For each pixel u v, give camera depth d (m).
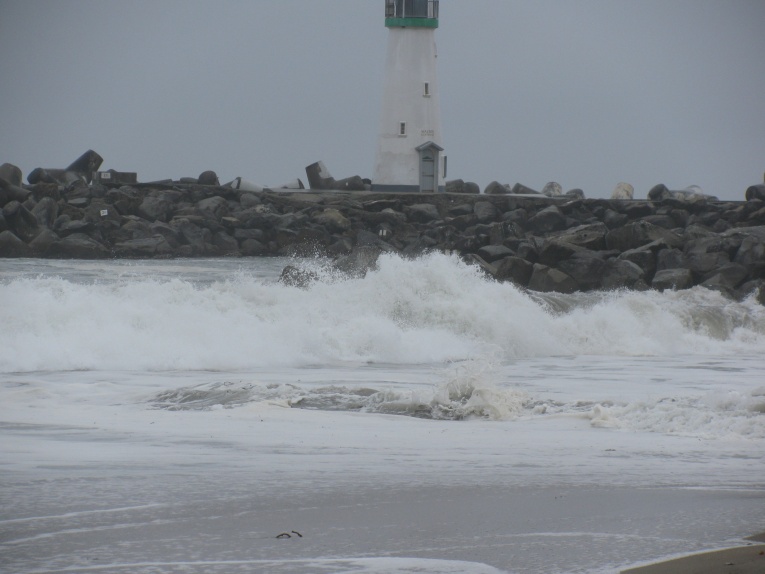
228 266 154.00
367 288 78.25
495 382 49.28
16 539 22.56
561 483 29.05
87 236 169.75
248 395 46.50
